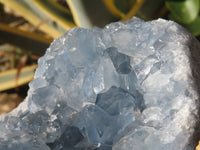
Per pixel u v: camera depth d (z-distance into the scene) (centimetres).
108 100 27
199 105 27
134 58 28
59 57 29
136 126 27
